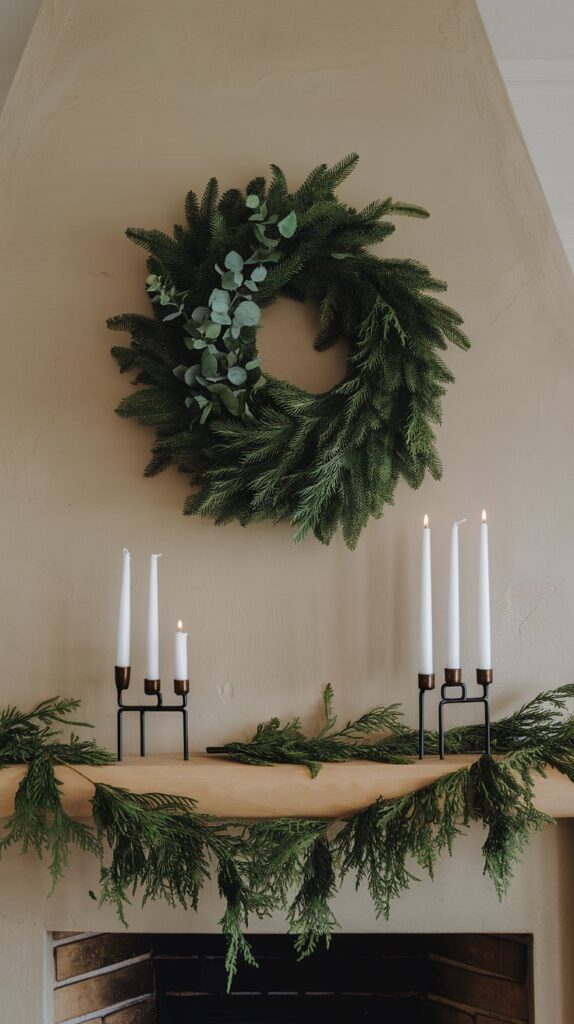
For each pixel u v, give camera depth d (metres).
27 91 1.51
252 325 1.38
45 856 1.42
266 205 1.41
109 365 1.47
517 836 1.25
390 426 1.37
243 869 1.25
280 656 1.44
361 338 1.40
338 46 1.51
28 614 1.45
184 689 1.35
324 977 1.67
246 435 1.34
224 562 1.45
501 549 1.44
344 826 1.43
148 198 1.49
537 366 1.46
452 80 1.50
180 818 1.27
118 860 1.22
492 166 1.49
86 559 1.45
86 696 1.44
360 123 1.50
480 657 1.30
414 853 1.24
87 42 1.52
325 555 1.45
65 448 1.47
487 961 1.51
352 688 1.43
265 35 1.52
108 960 1.55
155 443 1.43
